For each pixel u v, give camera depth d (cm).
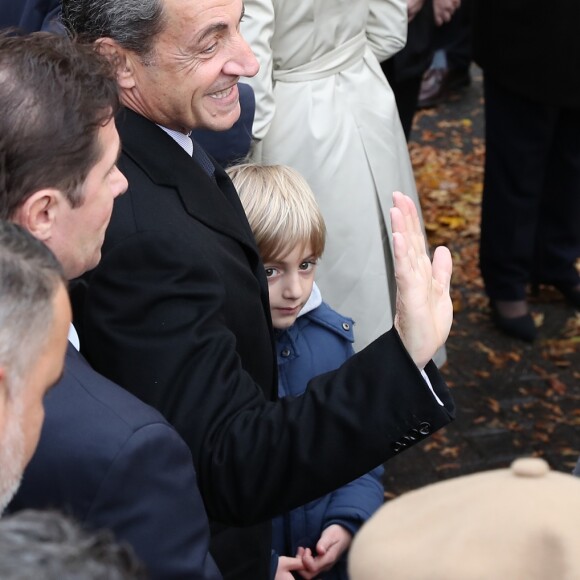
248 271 195
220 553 204
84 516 145
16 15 292
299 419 176
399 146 353
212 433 177
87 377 154
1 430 118
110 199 158
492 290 457
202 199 192
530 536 91
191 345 177
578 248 466
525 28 403
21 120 147
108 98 155
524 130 424
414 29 429
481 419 409
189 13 184
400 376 173
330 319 264
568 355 447
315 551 254
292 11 318
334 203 332
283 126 329
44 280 121
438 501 101
